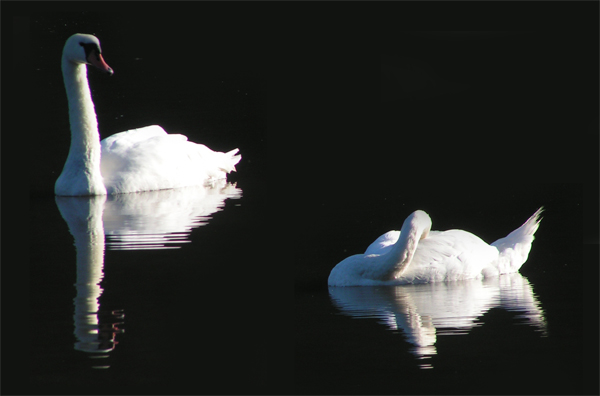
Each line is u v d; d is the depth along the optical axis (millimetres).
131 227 15023
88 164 18016
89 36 17797
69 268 12258
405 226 11672
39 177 19719
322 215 16484
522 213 16328
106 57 34719
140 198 17781
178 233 14523
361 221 15906
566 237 14664
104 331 9617
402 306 10742
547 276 12320
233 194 18266
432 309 10594
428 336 9469
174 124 25766
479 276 12320
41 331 9492
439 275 12023
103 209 16578
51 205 16938
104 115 26734
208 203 17203
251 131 24906
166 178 18875
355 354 9078
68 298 10750
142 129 20297
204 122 26031
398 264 11750
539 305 10719
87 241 13984
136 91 30453
